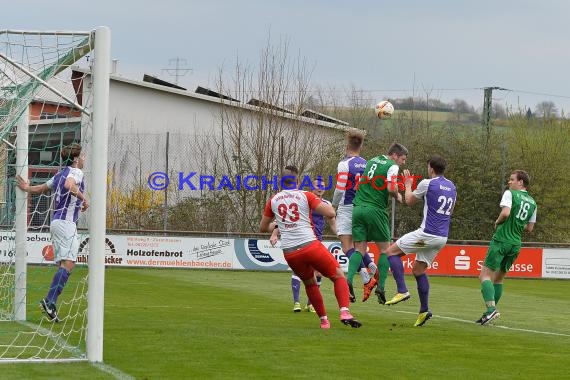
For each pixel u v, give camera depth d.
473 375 16.02
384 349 18.94
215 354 17.58
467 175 62.19
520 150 66.31
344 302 21.69
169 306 29.05
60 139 26.22
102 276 16.66
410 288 43.16
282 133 66.00
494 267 25.45
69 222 23.30
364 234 24.72
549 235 63.28
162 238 53.75
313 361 17.03
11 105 22.27
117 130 64.88
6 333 20.52
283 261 54.06
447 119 77.00
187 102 73.06
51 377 14.74
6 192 28.89
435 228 23.17
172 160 57.50
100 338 16.62
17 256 23.48
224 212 58.50
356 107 74.75
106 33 16.83
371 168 24.52
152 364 16.23
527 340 21.47
